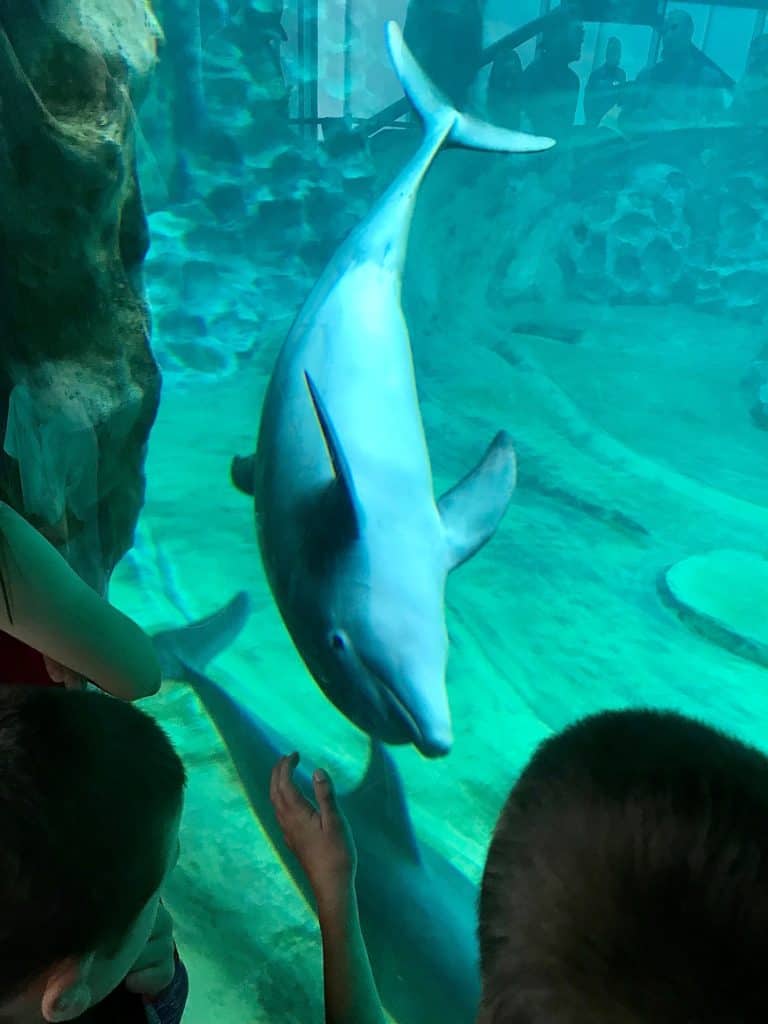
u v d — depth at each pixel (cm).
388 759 396
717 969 57
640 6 2175
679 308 1869
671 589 692
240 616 552
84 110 307
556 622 644
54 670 187
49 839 97
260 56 1259
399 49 466
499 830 77
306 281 1339
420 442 358
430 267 1523
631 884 61
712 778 65
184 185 1190
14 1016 100
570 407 1159
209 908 310
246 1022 271
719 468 1057
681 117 1919
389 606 300
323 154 1363
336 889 158
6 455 296
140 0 366
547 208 1756
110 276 348
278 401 367
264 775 387
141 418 402
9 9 277
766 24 2550
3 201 281
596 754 72
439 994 272
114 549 425
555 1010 63
